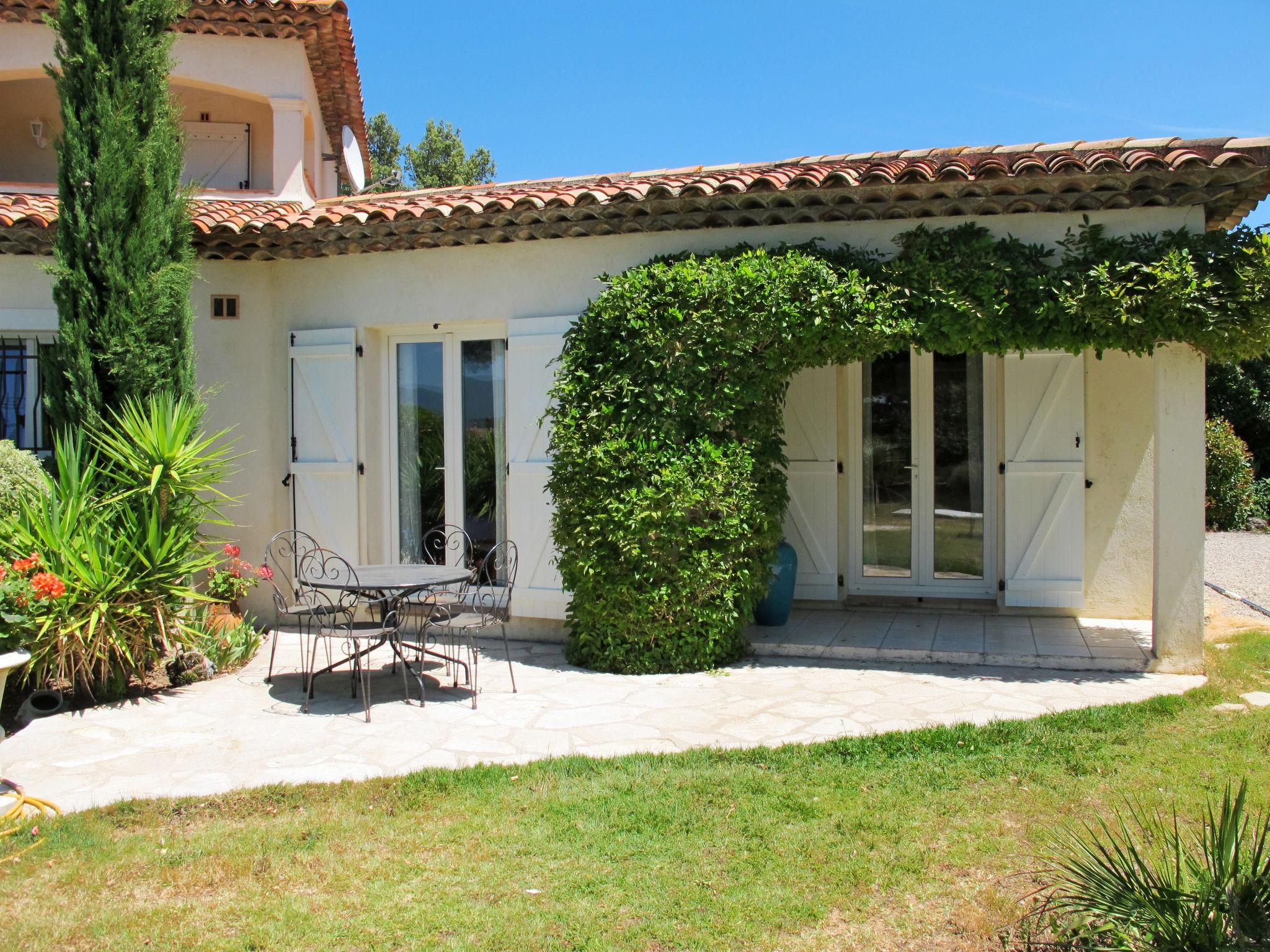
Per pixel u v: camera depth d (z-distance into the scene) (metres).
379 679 6.45
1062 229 6.29
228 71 9.67
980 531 8.13
